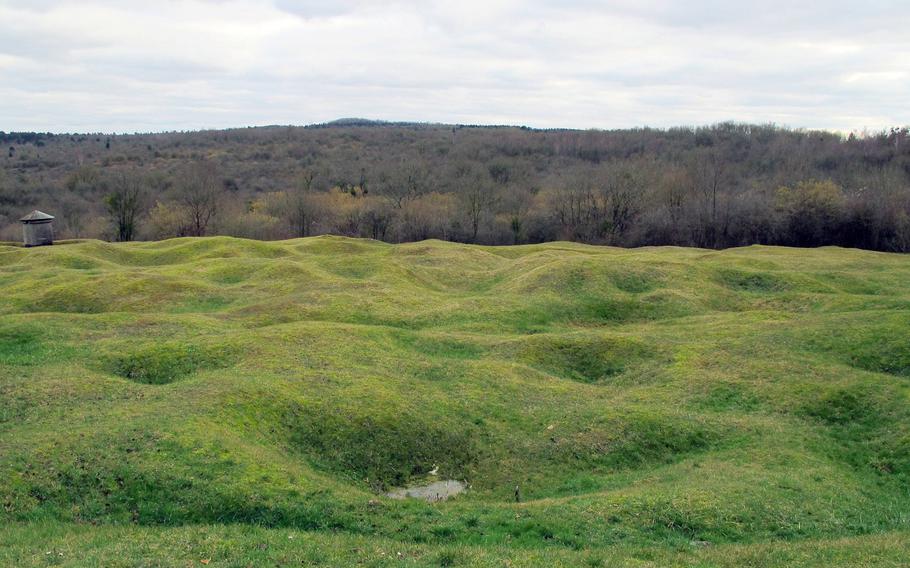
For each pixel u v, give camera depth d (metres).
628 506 18.41
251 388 24.59
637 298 43.94
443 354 33.09
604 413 26.02
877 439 24.25
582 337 35.16
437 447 23.41
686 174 92.25
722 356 32.03
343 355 30.31
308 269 49.81
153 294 42.66
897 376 29.34
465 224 88.50
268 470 19.28
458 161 116.44
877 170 95.25
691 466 22.20
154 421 21.33
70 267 52.09
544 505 18.84
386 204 91.06
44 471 18.36
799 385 28.12
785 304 42.88
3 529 15.90
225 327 35.38
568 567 14.61
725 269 50.47
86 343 31.06
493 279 52.34
